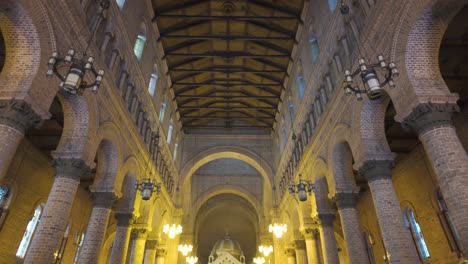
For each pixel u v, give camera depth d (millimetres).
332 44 16016
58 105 14773
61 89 10969
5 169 8164
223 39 23766
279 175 30984
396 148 19203
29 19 9031
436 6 9055
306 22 21094
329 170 16172
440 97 8906
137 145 18547
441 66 13461
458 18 11242
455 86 14492
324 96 17344
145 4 19938
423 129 8891
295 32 23188
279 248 31094
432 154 8562
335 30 15617
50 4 9648
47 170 19562
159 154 24109
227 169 40438
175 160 31219
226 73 27844
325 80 17156
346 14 14125
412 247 10352
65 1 10359
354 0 13352
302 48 22188
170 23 22703
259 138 35031
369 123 12281
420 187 18594
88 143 11992
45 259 9836
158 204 24500
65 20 10422
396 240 10344
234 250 45281
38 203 18812
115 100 14828
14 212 16906
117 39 15156
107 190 14664
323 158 17234
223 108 32375
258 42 24906
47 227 10266
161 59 24219
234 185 39094
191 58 26156
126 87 16781
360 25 12852
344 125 14000
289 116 26484
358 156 12359
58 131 17156
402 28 9773
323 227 17938
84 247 13484
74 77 8500
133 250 20219
